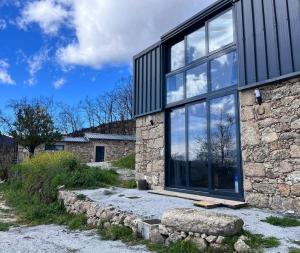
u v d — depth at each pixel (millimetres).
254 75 6363
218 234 4102
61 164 10938
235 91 6879
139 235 5086
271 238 4164
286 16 5848
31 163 13391
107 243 4988
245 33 6652
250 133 6430
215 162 7277
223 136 7121
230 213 5684
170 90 9039
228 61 7168
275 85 6035
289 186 5668
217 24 7625
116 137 25125
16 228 6535
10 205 9758
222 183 7043
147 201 7016
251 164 6355
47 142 20688
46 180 9898
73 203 7512
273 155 5973
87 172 10469
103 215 6090
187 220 4391
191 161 8055
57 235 5734
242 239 4000
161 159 9062
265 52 6184
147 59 10023
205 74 7832
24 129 19938
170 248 4352
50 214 7703
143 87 10102
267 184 6035
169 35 9039
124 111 38344
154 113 9531
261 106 6258
